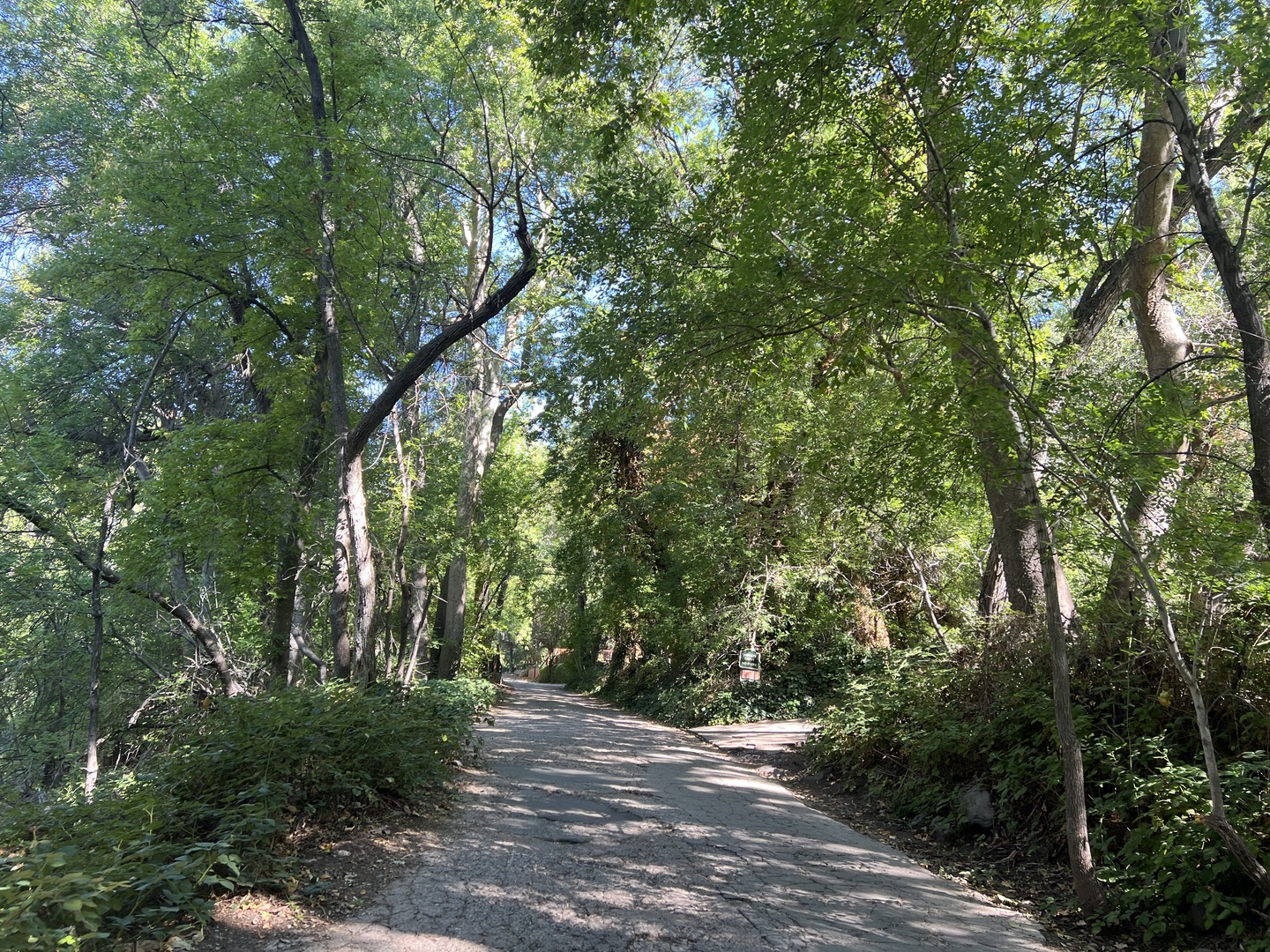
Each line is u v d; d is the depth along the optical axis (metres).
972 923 5.47
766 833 7.91
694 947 4.65
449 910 5.04
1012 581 9.86
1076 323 10.51
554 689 46.25
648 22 9.43
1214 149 8.28
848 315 6.96
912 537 9.11
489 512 25.03
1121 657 7.30
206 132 13.12
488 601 30.62
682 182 14.93
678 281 9.50
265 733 6.54
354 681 10.63
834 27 6.71
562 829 7.46
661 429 20.33
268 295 15.40
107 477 14.59
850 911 5.53
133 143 13.88
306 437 15.79
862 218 6.62
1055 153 6.38
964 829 7.73
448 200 16.09
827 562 18.48
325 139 12.50
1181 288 10.04
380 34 15.55
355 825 6.67
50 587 17.48
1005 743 8.09
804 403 15.43
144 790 5.27
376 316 14.22
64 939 3.48
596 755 13.17
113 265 13.88
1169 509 5.62
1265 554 5.51
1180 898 5.16
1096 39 6.22
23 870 3.69
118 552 13.94
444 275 14.48
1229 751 6.19
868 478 7.21
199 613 17.05
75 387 18.58
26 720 18.84
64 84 19.56
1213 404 7.23
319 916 4.80
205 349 19.12
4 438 14.23
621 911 5.21
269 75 14.48
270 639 16.69
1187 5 6.77
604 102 10.81
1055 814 6.81
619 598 24.53
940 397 5.77
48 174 19.78
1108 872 5.72
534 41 13.44
